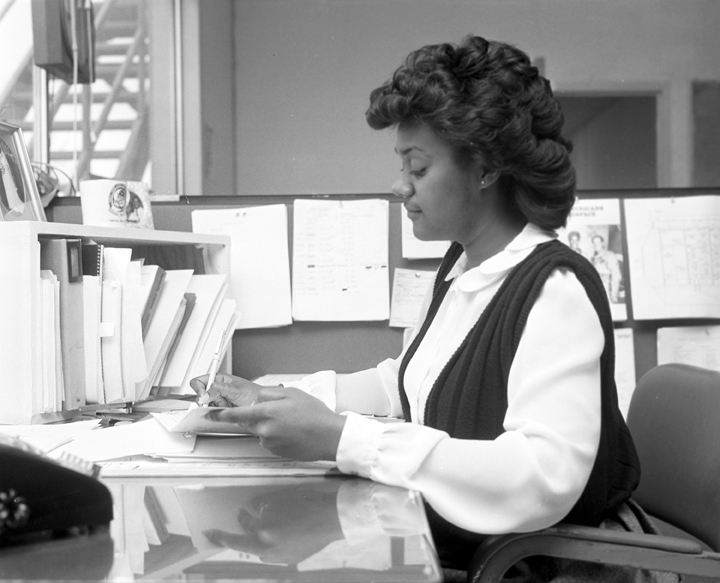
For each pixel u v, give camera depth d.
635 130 2.34
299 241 1.39
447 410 0.74
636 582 0.73
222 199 1.41
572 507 0.69
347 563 0.46
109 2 2.60
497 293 0.74
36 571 0.45
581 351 0.68
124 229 1.09
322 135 2.39
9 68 2.29
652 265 1.39
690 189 1.40
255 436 0.79
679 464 0.99
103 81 2.60
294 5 2.43
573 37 2.45
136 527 0.53
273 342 1.40
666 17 2.38
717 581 0.90
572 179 0.78
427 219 0.79
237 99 2.47
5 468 0.50
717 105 2.35
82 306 1.01
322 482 0.66
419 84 0.72
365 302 1.38
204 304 1.20
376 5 2.44
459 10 2.48
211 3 2.49
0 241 0.94
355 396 0.98
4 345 0.93
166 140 2.54
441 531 0.74
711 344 1.39
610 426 0.73
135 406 1.08
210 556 0.47
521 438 0.64
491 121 0.71
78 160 2.45
